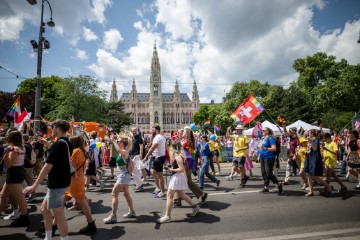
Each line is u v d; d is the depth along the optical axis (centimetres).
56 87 5122
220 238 502
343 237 497
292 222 593
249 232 532
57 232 557
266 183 920
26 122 994
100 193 990
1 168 792
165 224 596
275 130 2359
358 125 1853
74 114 4947
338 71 5634
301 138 966
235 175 1374
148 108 13250
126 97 13750
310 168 856
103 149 1922
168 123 13338
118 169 642
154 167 909
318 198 830
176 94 13600
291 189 977
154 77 13138
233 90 6706
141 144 1102
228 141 2161
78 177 545
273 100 5703
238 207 731
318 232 526
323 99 5297
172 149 645
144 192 990
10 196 655
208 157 930
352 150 985
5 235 550
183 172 633
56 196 436
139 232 547
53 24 1741
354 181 1147
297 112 5100
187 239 500
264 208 716
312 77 5734
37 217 684
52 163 432
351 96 5166
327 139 931
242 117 1549
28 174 891
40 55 1714
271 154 907
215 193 927
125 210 732
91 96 5059
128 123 7444
